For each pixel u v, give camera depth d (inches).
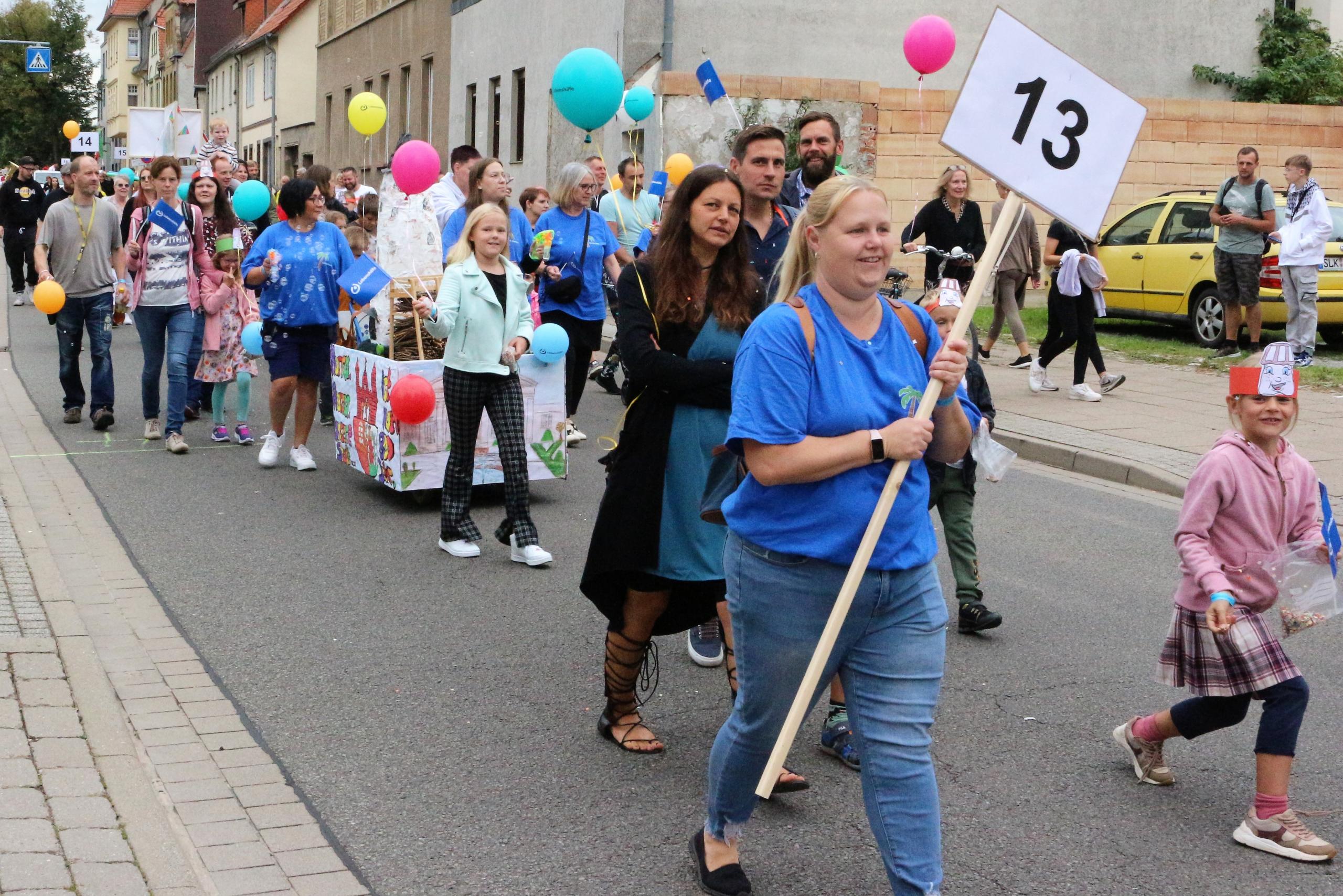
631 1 838.5
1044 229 854.5
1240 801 176.7
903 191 823.1
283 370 369.1
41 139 3523.6
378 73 1443.2
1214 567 162.7
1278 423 163.2
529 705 205.3
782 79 796.0
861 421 127.6
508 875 151.6
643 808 170.2
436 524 318.3
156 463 379.2
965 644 238.5
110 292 429.4
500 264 286.0
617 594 182.7
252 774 176.7
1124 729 182.7
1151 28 920.3
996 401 485.7
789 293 136.2
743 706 138.6
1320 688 219.1
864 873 154.3
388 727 195.3
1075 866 157.2
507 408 284.2
